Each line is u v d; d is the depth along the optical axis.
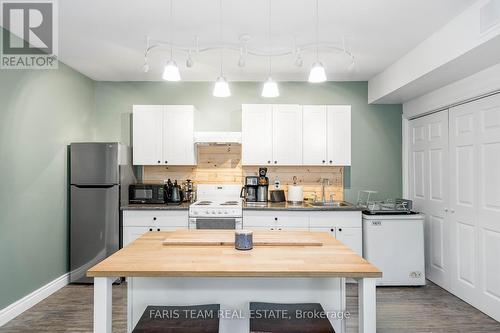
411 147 4.20
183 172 4.32
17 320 2.76
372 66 3.72
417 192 4.05
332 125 3.99
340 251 1.86
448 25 2.63
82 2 2.34
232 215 3.60
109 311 1.58
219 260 1.67
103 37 2.94
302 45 3.12
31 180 3.05
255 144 3.97
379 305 3.09
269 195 4.26
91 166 3.58
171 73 2.33
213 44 3.11
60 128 3.53
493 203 2.79
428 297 3.28
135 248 1.92
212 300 1.81
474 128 3.03
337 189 4.32
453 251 3.33
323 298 1.83
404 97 3.94
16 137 2.86
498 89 2.68
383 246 3.55
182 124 3.96
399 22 2.63
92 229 3.59
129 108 4.32
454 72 2.91
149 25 2.71
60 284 3.47
